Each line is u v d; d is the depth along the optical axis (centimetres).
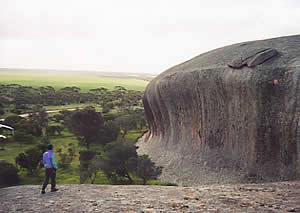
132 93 19975
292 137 1914
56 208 784
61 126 7281
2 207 823
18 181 3262
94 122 5506
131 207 757
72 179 3275
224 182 2297
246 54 2403
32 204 849
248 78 2228
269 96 2092
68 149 4756
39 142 5703
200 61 3167
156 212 691
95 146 5516
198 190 1009
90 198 909
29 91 18050
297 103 1906
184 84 3019
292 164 1914
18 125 6469
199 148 2834
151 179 2906
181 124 3184
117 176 3131
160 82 3484
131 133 6838
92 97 17375
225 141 2545
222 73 2536
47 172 1022
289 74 1991
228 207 711
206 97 2733
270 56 2244
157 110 3712
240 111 2342
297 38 2638
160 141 3656
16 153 4700
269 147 2097
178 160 2997
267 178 2041
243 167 2272
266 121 2105
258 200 780
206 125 2756
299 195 831
